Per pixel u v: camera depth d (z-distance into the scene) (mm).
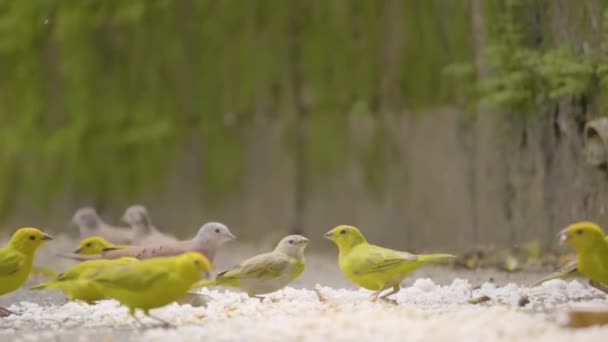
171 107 22078
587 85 13734
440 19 16922
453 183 16797
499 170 15648
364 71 18750
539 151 14789
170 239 15070
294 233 20141
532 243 14930
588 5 13711
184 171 21922
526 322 8461
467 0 16172
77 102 23156
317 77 19719
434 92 17234
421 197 17562
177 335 8555
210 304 10641
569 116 14117
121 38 22625
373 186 18641
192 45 21734
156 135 22062
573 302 10516
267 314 9719
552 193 14586
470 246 16062
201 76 21609
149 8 22203
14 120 24016
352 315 8891
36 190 23766
